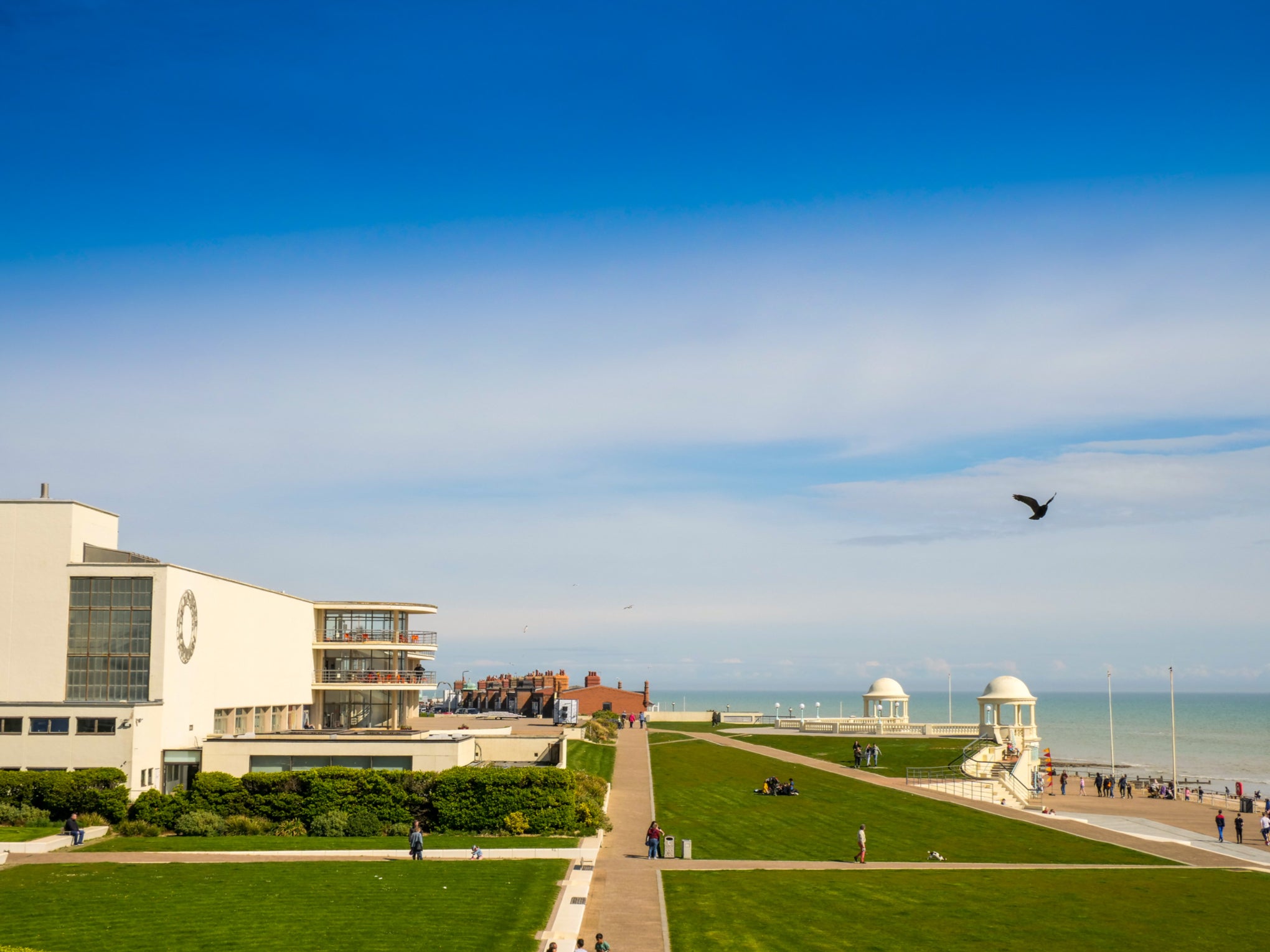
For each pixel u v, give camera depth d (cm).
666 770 9275
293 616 9300
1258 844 7444
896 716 13825
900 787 8562
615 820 7075
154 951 3878
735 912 4781
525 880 5128
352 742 6994
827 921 4684
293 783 6650
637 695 16162
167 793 6756
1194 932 4653
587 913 4672
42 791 6197
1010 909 4984
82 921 4225
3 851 5456
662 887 5209
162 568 6775
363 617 10119
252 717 8350
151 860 5409
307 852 5738
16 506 6819
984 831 7019
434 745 7025
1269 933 4672
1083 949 4384
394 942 4028
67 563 6769
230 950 3903
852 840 6688
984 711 11862
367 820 6494
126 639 6744
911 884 5462
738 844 6475
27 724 6444
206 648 7425
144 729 6544
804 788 8469
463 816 6556
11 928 4131
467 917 4400
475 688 18600
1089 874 5803
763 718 16150
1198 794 10512
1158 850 6556
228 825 6397
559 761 8038
